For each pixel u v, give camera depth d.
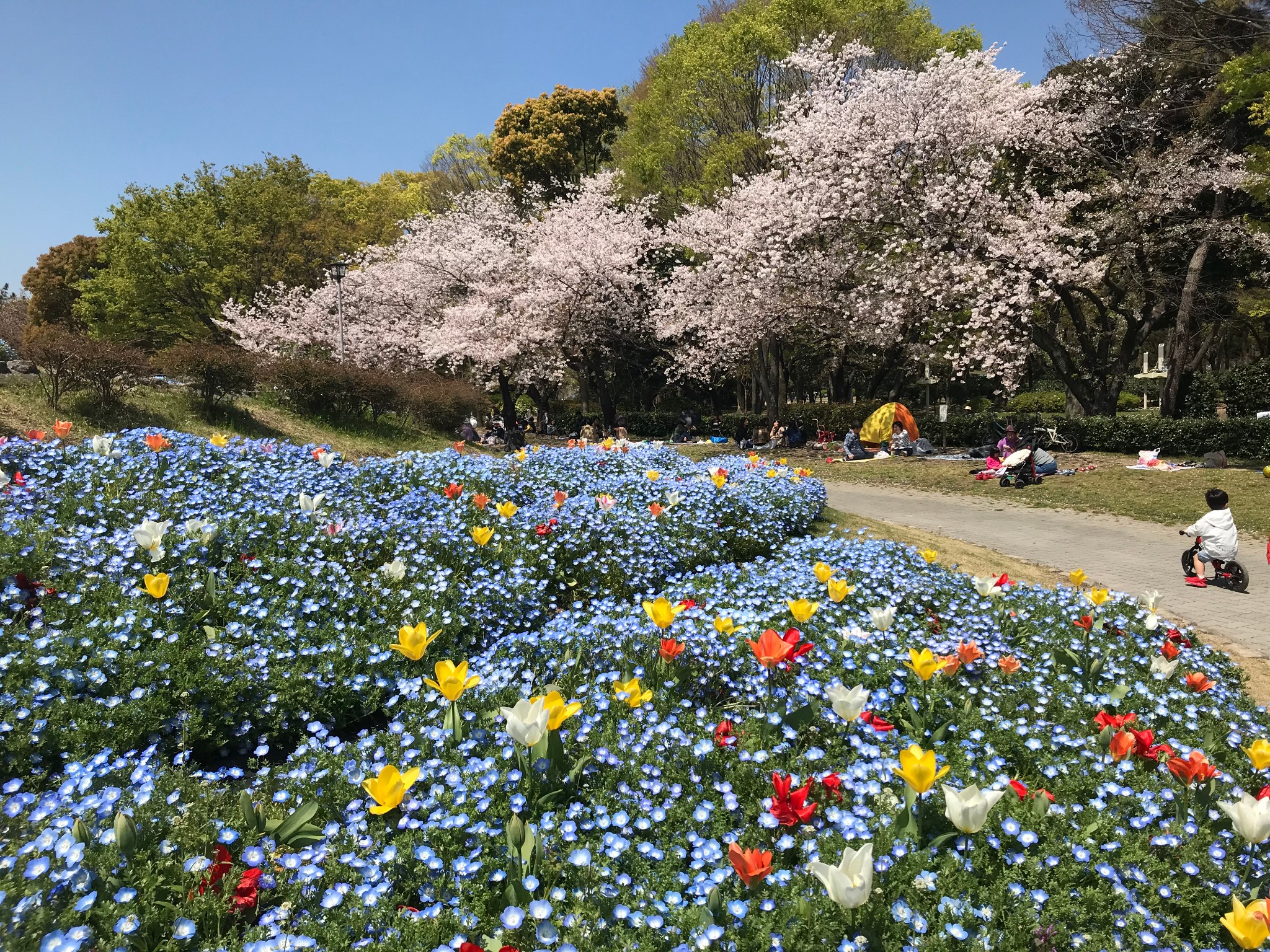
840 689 3.10
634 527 6.64
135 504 5.50
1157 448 17.47
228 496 5.95
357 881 2.44
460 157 43.84
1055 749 3.53
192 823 2.65
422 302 31.06
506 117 38.47
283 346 29.78
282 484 6.52
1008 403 37.06
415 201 42.91
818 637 4.47
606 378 37.72
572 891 2.46
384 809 2.48
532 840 2.54
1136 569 9.66
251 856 2.48
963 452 20.98
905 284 20.38
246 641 3.91
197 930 2.23
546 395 36.16
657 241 28.97
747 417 30.03
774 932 2.30
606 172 30.25
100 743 3.07
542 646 4.36
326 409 17.02
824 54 21.75
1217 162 18.64
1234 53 17.27
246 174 32.78
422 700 3.65
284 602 4.40
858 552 6.64
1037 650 4.88
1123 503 13.60
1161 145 20.53
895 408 21.61
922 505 14.67
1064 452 19.00
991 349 19.59
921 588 5.84
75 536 4.64
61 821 2.45
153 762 3.10
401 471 7.73
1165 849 2.81
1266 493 13.12
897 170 19.45
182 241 29.50
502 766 3.01
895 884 2.50
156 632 3.67
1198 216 19.81
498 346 28.53
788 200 21.88
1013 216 18.89
